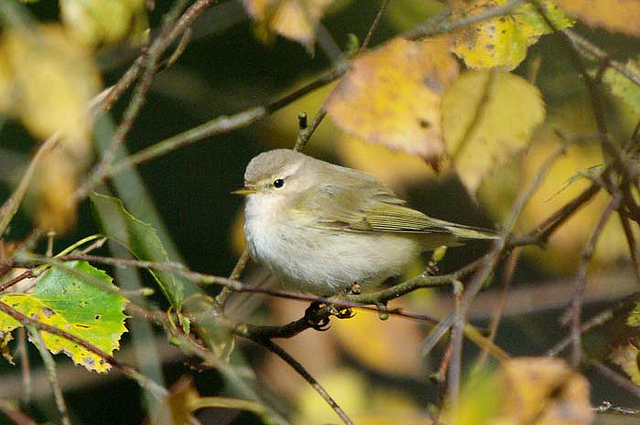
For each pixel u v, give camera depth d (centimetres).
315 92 1161
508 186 954
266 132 1178
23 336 743
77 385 1170
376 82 648
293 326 797
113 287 714
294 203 1019
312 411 971
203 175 1377
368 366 1025
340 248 1011
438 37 680
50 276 746
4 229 766
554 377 620
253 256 1031
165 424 673
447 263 1295
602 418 816
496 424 616
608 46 826
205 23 1110
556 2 689
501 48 718
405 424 900
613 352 747
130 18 770
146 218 798
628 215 697
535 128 725
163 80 1292
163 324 732
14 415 688
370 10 1197
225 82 1341
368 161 1085
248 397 684
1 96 740
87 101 759
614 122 982
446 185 1240
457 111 727
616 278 1110
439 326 638
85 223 1197
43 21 943
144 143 1345
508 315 1174
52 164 763
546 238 680
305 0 767
